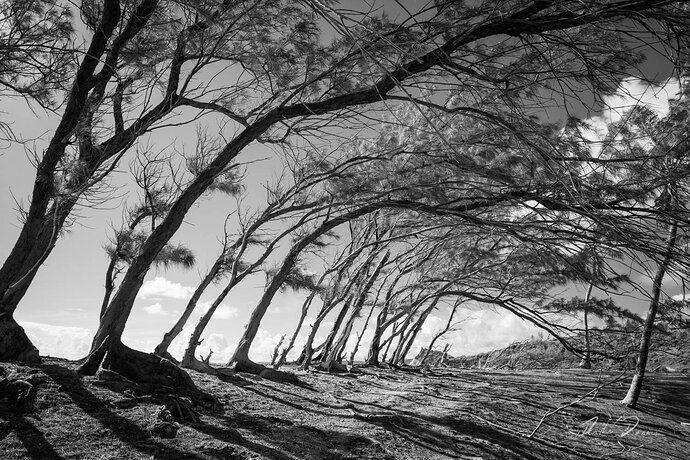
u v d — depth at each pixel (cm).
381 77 524
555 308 1046
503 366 3334
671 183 441
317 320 1798
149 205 1269
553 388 1894
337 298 1827
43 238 816
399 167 888
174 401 680
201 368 1135
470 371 2730
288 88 838
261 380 1221
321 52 732
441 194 822
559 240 594
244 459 552
